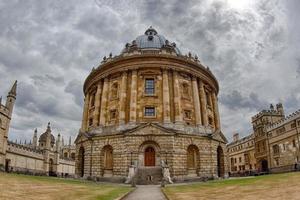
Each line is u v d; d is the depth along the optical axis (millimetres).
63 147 140125
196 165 45750
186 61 51812
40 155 82500
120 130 45875
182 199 17812
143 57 50500
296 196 15180
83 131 55031
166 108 47250
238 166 112125
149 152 44312
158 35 64688
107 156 46500
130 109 47562
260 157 87375
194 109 50594
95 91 57719
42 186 24016
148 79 50969
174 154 43188
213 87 59312
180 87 50750
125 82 49938
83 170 51688
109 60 54531
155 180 38094
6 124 60188
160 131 44156
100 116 51094
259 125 88125
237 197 17172
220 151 51625
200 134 47250
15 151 67625
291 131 70438
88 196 18906
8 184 22344
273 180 25172
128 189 27422
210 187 25734
